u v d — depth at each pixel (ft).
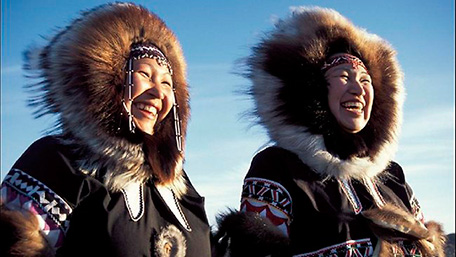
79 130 7.95
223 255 9.03
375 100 10.75
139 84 8.35
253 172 9.91
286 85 10.36
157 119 8.71
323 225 9.30
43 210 7.20
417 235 9.58
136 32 8.70
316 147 9.90
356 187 10.03
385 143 10.66
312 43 10.47
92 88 8.04
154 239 7.69
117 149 7.99
